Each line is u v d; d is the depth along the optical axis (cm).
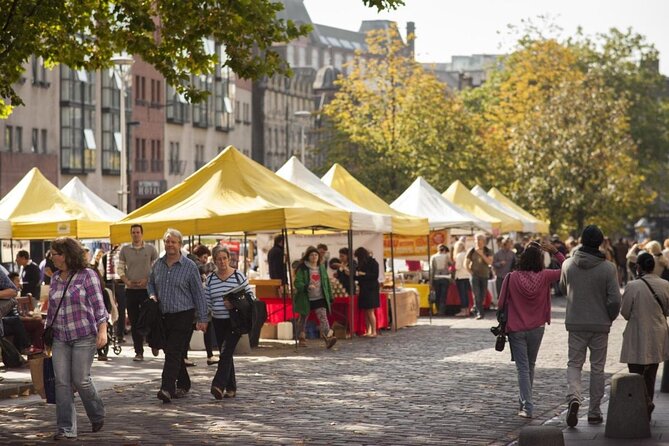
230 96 11331
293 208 2850
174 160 10050
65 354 1555
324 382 2212
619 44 10806
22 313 2658
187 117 10344
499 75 11700
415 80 8606
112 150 8712
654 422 1691
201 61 2367
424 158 8369
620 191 7944
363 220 3228
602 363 1669
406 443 1518
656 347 1688
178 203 2884
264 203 2861
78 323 1551
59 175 8000
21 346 2508
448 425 1678
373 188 8562
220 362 1933
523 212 6175
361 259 3325
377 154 8631
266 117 12756
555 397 1991
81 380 1556
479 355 2772
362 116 8844
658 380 2259
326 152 9556
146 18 2323
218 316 1930
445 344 3084
